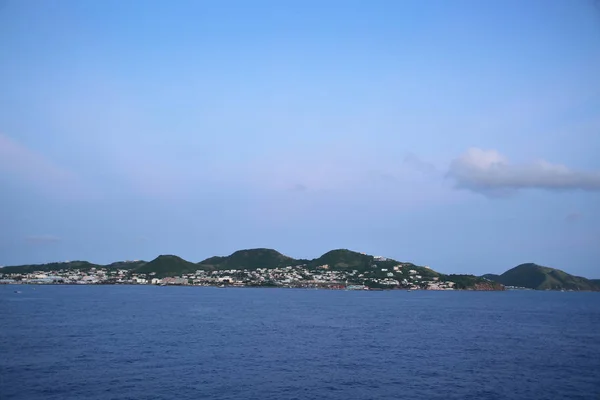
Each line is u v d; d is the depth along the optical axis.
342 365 62.28
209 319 121.44
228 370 57.88
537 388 52.34
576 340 90.06
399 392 49.91
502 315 153.62
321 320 124.38
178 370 57.25
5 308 147.12
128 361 61.78
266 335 90.25
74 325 100.88
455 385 53.00
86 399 45.06
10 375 53.25
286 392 48.94
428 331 102.12
